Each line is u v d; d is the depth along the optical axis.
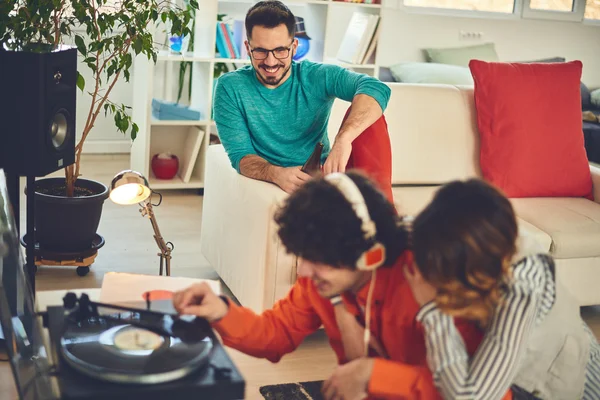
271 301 2.67
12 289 1.43
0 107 2.56
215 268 3.19
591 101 5.46
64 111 2.72
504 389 1.25
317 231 1.22
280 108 2.85
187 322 1.37
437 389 1.26
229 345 1.46
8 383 2.31
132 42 3.24
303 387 2.51
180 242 3.73
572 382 1.54
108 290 1.54
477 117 3.35
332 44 5.28
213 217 3.20
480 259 1.17
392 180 3.28
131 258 3.48
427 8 5.34
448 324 1.25
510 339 1.25
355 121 2.59
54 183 3.32
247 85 2.83
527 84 3.29
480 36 5.53
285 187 2.64
